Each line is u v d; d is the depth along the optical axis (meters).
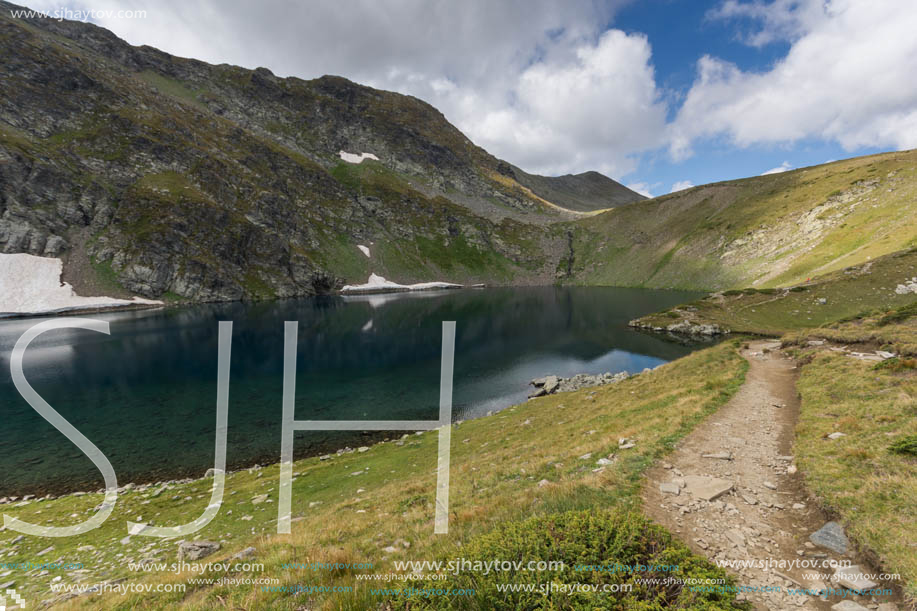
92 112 183.12
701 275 165.50
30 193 133.25
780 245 147.38
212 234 162.62
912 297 62.47
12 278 117.69
